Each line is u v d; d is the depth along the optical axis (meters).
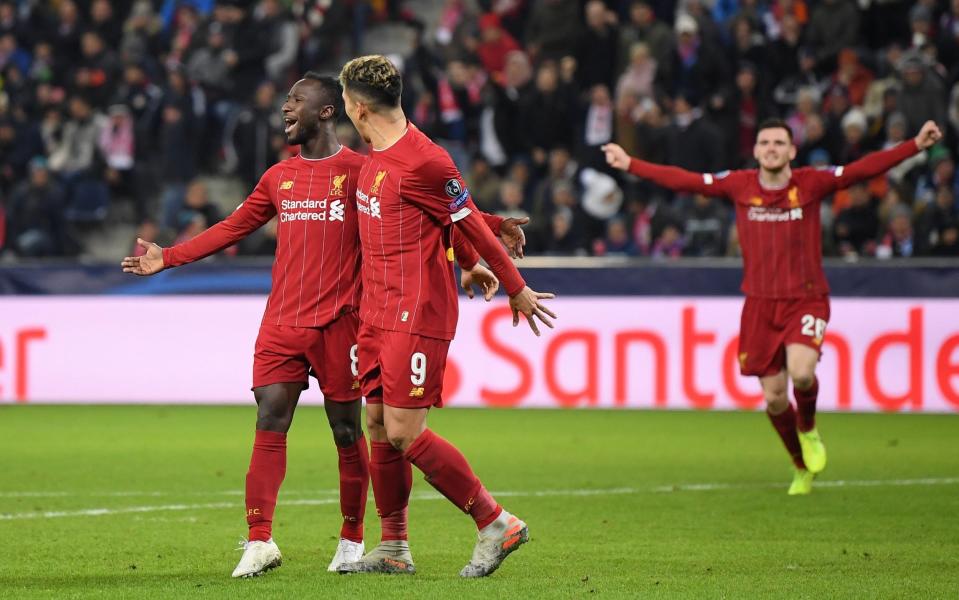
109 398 44.00
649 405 41.50
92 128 56.69
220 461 31.19
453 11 59.16
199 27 58.50
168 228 53.78
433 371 16.64
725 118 49.56
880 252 44.94
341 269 17.72
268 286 43.62
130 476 28.70
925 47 50.38
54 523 22.44
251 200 18.33
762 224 26.41
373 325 16.72
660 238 46.84
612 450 33.12
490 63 55.75
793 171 26.53
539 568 18.08
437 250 16.66
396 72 16.62
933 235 44.31
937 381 40.22
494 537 17.03
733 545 20.25
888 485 27.28
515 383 42.34
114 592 16.08
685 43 52.16
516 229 18.00
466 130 54.22
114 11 62.84
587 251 48.66
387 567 17.50
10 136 56.69
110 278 44.09
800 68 51.97
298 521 22.83
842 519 22.94
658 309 41.44
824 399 40.75
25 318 44.31
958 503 24.81
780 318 26.19
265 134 53.94
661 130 49.88
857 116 48.09
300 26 58.19
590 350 41.75
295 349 17.64
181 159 55.09
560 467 30.09
